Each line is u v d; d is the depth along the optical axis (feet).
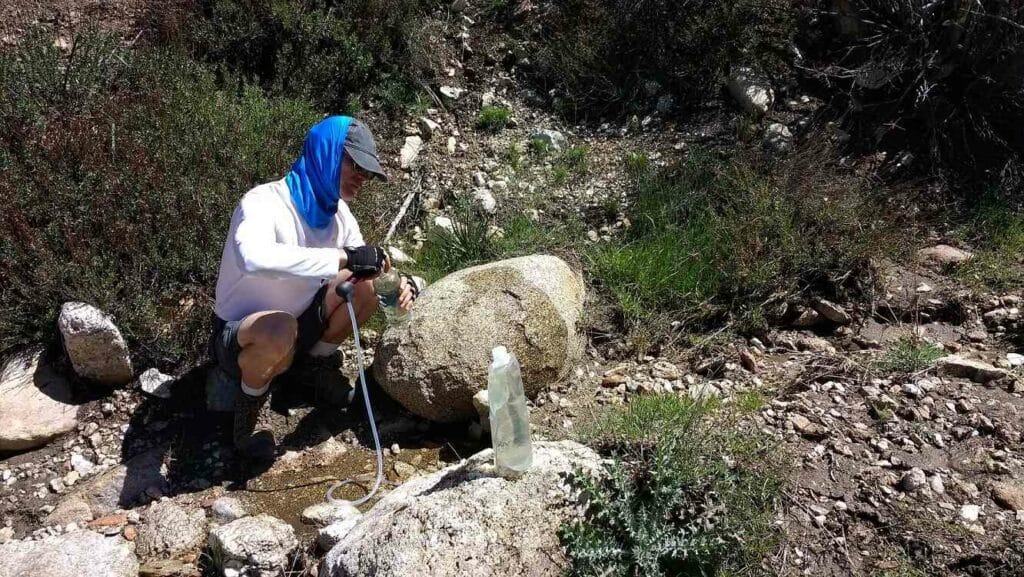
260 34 19.58
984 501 10.20
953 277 15.21
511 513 9.10
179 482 11.47
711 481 9.80
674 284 14.97
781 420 11.64
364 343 13.87
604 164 18.52
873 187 16.84
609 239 16.40
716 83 19.76
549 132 19.17
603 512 9.27
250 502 11.06
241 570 9.53
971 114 18.04
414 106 19.90
